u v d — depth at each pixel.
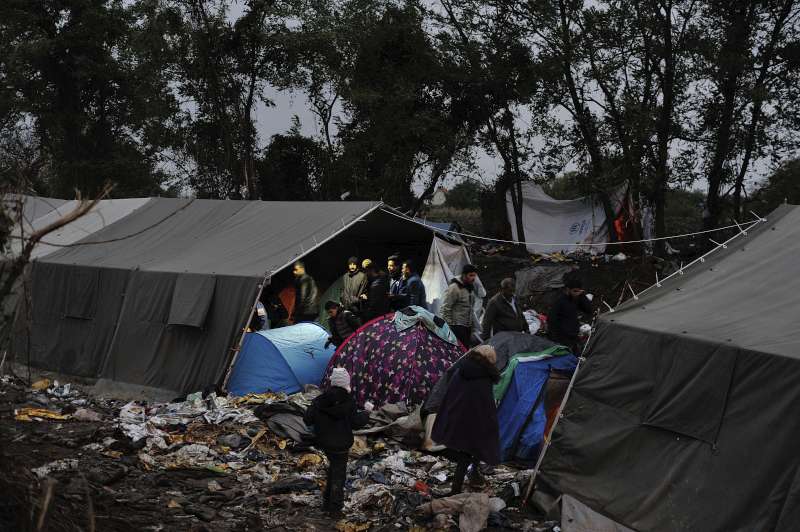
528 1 26.31
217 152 34.69
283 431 9.59
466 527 6.73
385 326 11.23
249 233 14.52
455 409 7.50
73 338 14.28
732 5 25.17
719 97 26.27
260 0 32.12
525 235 32.53
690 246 28.66
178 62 33.12
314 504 7.40
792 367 5.79
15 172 5.58
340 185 33.94
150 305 13.23
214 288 12.43
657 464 6.68
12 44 37.28
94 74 39.00
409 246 18.92
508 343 9.81
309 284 14.52
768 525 5.54
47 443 8.74
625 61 26.41
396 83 29.83
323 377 11.37
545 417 9.11
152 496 7.25
